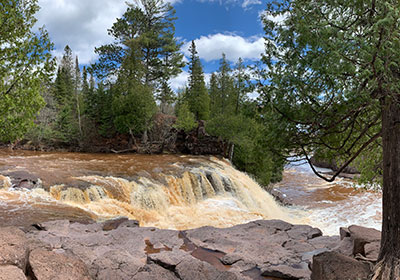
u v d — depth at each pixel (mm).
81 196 12062
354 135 5695
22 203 10148
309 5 3307
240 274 5371
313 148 5027
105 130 35438
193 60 44656
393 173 3713
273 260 5953
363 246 5363
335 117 4172
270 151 5105
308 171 36531
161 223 12203
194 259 5523
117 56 35906
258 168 25578
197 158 26781
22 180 12164
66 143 34062
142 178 15445
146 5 36719
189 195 16047
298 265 5754
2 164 16734
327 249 6516
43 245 4129
